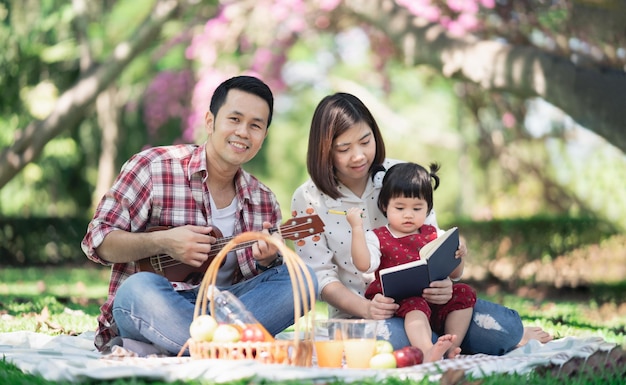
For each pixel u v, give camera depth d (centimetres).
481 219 1559
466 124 2083
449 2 1183
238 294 512
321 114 532
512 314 532
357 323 450
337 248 549
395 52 1748
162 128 2239
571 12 905
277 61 1730
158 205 523
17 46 1855
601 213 1670
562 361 450
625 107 828
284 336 584
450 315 518
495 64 948
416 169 537
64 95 1459
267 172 3150
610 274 1348
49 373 407
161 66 1986
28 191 2111
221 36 1570
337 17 1560
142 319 476
